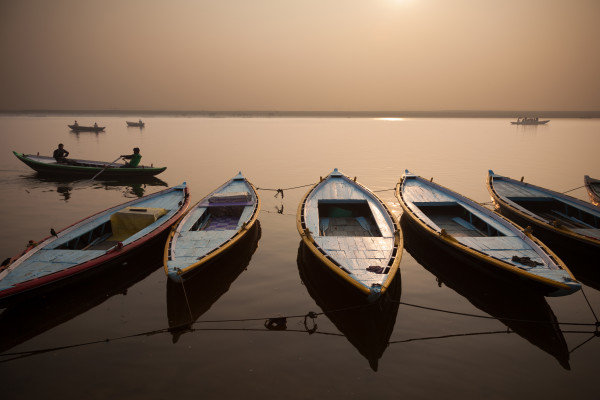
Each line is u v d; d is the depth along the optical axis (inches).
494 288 351.3
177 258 329.4
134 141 1705.2
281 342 268.2
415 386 225.6
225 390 221.5
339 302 324.5
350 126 3223.4
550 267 308.0
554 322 294.2
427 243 445.1
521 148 1460.4
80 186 789.9
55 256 332.2
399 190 550.6
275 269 393.1
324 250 341.4
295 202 673.0
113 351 257.3
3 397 216.7
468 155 1253.7
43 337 272.4
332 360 249.1
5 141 1595.7
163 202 511.5
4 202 643.5
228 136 2031.3
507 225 402.3
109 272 355.3
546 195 540.4
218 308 314.7
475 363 246.5
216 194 518.9
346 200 503.2
